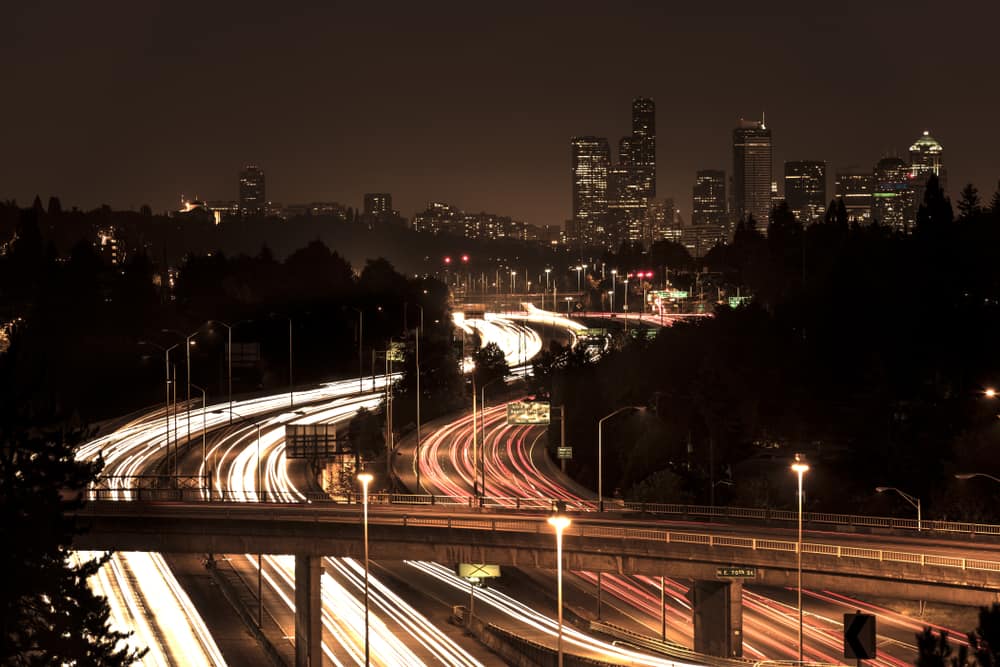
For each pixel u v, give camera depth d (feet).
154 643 351.25
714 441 490.90
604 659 300.40
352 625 374.43
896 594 301.63
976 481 422.00
